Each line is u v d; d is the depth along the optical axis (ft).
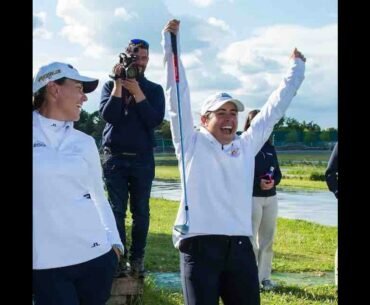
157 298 18.47
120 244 11.19
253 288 11.66
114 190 16.84
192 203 11.72
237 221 11.70
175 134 12.29
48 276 10.28
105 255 10.79
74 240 10.39
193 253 11.52
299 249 28.14
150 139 17.19
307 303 19.57
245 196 11.91
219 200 11.73
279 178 20.47
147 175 17.08
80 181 10.52
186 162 12.01
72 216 10.36
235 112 12.12
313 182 50.24
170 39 12.50
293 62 12.92
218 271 11.57
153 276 21.40
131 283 16.92
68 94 10.66
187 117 12.20
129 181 17.07
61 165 10.29
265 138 12.57
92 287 10.68
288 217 36.35
